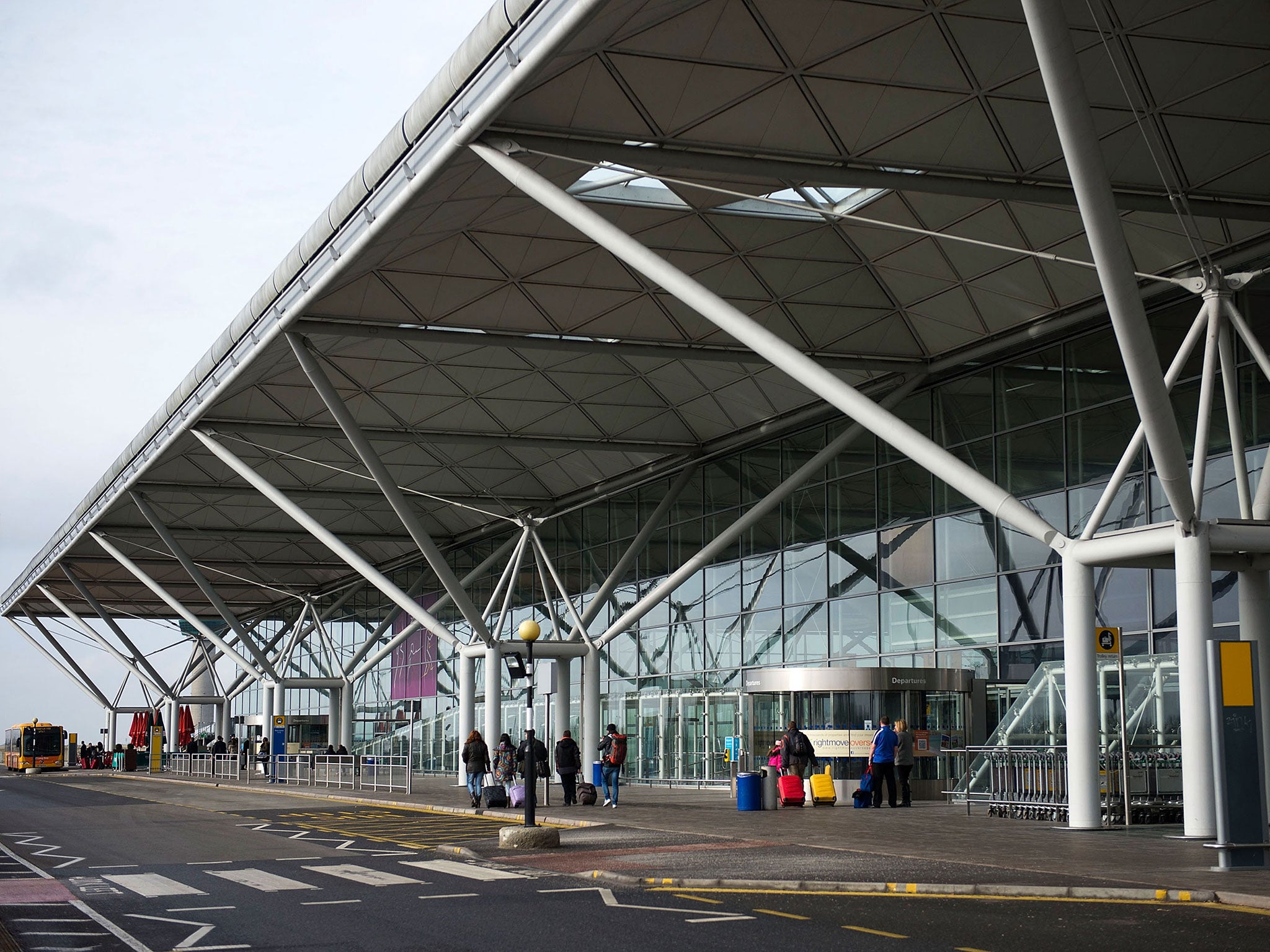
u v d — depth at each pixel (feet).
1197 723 58.29
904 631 108.37
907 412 109.81
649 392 118.52
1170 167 70.08
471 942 35.06
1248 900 38.78
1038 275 86.28
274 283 93.56
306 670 269.85
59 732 263.29
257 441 131.34
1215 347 64.23
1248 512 66.59
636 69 63.98
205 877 53.06
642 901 42.91
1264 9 58.03
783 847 59.36
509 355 109.70
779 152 71.41
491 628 182.19
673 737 136.56
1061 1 43.68
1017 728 78.07
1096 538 63.57
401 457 139.33
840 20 60.39
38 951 34.55
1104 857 51.34
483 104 65.92
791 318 97.55
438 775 181.88
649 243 87.40
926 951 31.99
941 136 69.31
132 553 200.95
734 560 131.03
